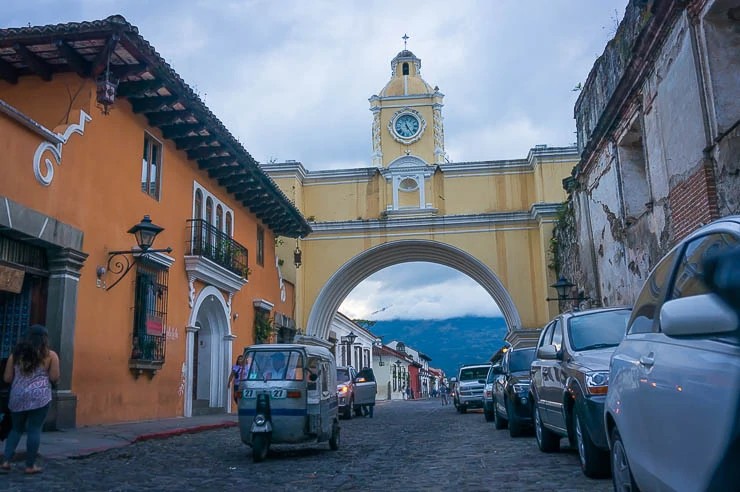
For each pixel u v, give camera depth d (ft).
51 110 42.55
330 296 102.99
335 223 100.63
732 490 8.62
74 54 41.19
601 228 59.21
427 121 108.17
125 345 45.44
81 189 40.98
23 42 39.68
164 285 51.44
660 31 39.01
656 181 42.68
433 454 34.12
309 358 33.12
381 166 106.83
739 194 31.30
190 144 55.42
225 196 67.26
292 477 26.18
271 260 82.94
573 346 26.32
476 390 83.92
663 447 11.29
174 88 46.32
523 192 100.99
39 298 37.73
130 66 43.39
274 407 31.35
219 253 61.57
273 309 81.87
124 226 46.11
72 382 38.88
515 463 28.43
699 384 9.75
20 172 35.29
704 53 34.12
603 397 21.98
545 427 31.12
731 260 9.52
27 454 24.29
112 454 31.22
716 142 33.22
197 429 45.44
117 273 44.70
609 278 57.47
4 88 43.34
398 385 217.56
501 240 99.04
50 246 37.52
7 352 36.70
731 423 8.60
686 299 9.42
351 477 26.03
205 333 65.36
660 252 42.60
